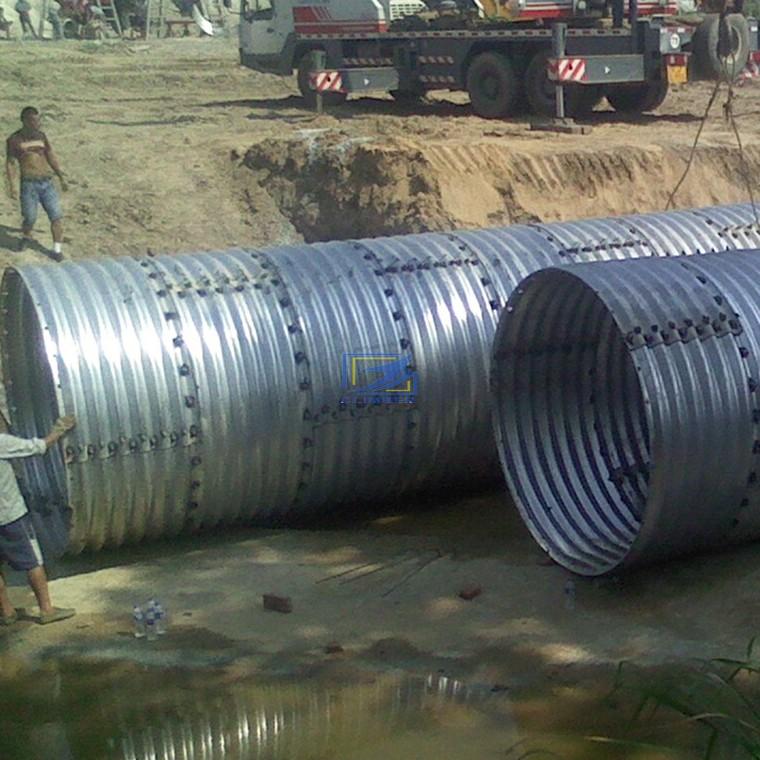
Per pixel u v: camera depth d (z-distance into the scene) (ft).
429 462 48.49
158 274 46.37
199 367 45.03
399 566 45.21
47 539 45.80
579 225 52.70
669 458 40.45
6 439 42.32
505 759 36.99
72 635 42.27
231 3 173.58
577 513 45.11
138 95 108.17
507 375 45.65
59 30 156.87
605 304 41.04
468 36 91.81
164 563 45.96
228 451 45.44
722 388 41.34
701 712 37.22
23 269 46.03
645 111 93.66
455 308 48.29
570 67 84.94
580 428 46.65
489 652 40.65
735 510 42.32
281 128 86.84
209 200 75.15
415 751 37.40
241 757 37.52
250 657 40.93
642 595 42.39
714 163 76.18
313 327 46.57
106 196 74.28
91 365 43.93
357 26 95.86
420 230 69.72
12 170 76.13
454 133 82.38
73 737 38.52
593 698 38.65
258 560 45.93
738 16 88.63
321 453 46.75
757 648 39.63
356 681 39.83
